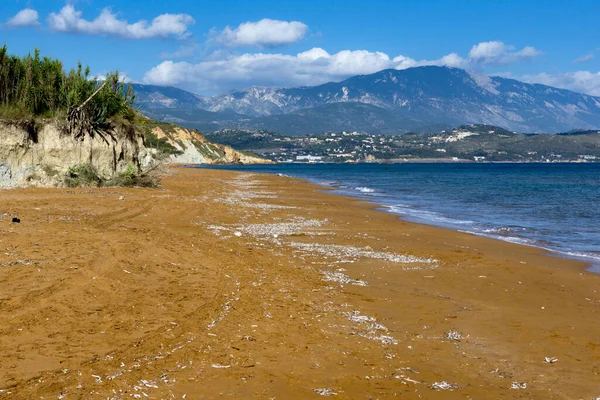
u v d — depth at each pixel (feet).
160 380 16.93
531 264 43.86
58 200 63.05
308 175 307.17
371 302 29.60
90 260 31.94
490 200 116.57
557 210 93.86
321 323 24.86
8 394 14.84
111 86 92.53
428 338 23.80
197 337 21.21
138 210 61.26
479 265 42.19
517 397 17.75
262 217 69.51
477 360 21.26
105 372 17.04
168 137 569.23
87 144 84.28
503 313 28.43
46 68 82.69
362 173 354.54
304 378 18.20
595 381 19.35
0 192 66.03
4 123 72.64
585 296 32.96
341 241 52.60
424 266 41.22
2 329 19.85
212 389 16.70
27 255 31.73
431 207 98.73
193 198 86.74
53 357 17.80
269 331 22.90
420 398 17.26
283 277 33.91
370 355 21.07
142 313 23.49
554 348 22.93
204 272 32.63
